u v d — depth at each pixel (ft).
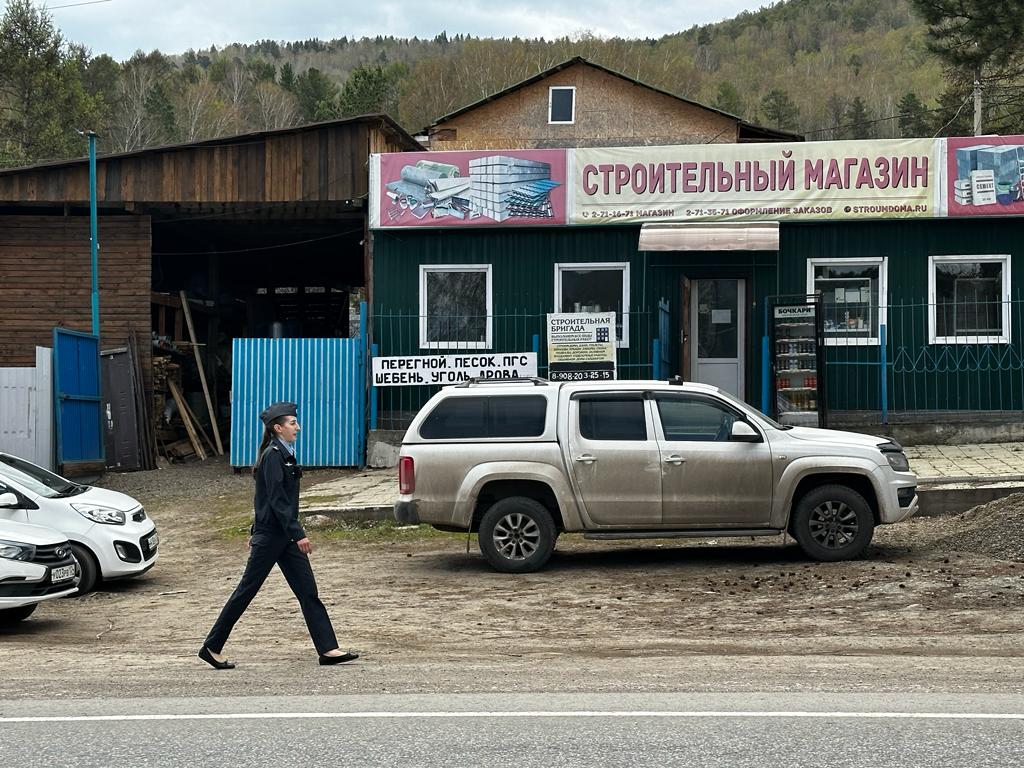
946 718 20.25
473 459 39.91
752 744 18.57
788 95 285.43
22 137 183.32
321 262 105.60
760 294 63.26
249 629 32.83
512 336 65.21
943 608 32.24
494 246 65.41
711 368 64.34
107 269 75.87
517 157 64.69
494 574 40.09
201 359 89.97
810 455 39.37
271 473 26.89
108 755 18.67
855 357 62.18
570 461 39.70
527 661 27.30
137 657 29.07
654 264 64.08
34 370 64.28
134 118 259.39
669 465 39.40
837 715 20.57
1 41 186.80
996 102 125.29
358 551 46.34
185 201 73.51
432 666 26.73
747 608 33.37
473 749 18.54
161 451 77.46
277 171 73.00
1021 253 61.26
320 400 65.51
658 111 122.52
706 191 63.21
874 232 62.39
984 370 61.31
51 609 37.32
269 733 19.93
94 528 39.45
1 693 24.45
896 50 300.61
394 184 65.46
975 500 47.42
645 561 42.04
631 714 20.81
